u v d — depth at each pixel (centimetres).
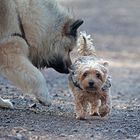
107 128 1966
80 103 2038
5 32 2169
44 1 2242
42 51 2275
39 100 2184
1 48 2172
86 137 1839
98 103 2050
